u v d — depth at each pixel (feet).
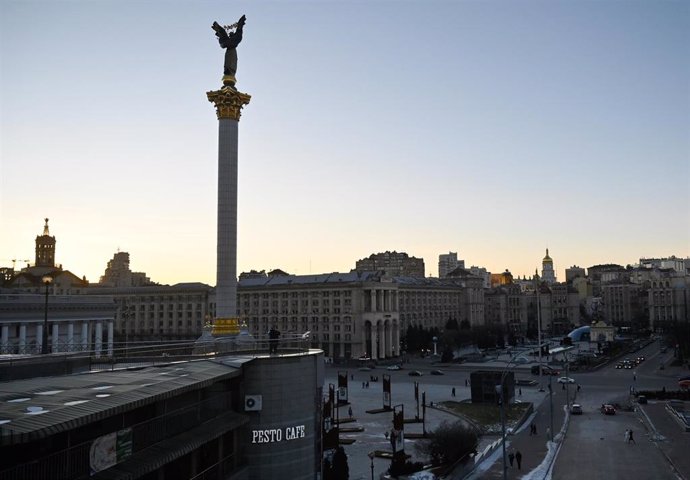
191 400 140.26
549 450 260.21
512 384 388.57
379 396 428.56
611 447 265.54
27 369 132.16
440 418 338.95
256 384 164.04
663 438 281.54
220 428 140.56
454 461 229.45
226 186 237.66
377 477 220.64
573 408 350.64
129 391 110.52
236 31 248.93
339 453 194.80
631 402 390.83
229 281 233.76
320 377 185.78
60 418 88.12
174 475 130.11
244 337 224.94
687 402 384.27
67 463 95.86
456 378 532.73
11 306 369.91
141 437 116.37
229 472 154.10
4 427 80.94
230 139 239.91
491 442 279.49
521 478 216.74
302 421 170.91
